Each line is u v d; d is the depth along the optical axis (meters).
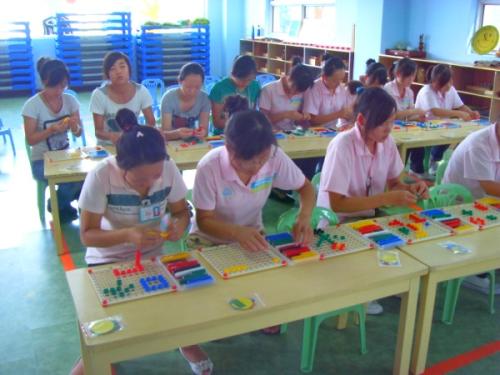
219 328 1.44
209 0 10.17
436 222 2.06
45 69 3.28
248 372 2.04
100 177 1.75
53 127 3.31
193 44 10.02
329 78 3.92
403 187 2.38
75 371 1.84
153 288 1.53
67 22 9.16
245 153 1.61
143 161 1.55
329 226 2.02
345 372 2.05
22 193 4.14
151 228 1.88
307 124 4.02
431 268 1.72
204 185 1.88
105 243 1.74
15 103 8.38
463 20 6.01
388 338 2.26
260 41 9.05
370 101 2.16
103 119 3.45
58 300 2.57
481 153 2.46
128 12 9.55
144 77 9.77
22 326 2.34
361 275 1.65
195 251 1.79
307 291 1.55
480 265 1.86
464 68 6.00
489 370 2.07
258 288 1.56
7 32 8.79
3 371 2.04
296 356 2.13
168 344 1.39
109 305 1.45
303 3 8.34
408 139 3.63
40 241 3.26
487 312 2.48
